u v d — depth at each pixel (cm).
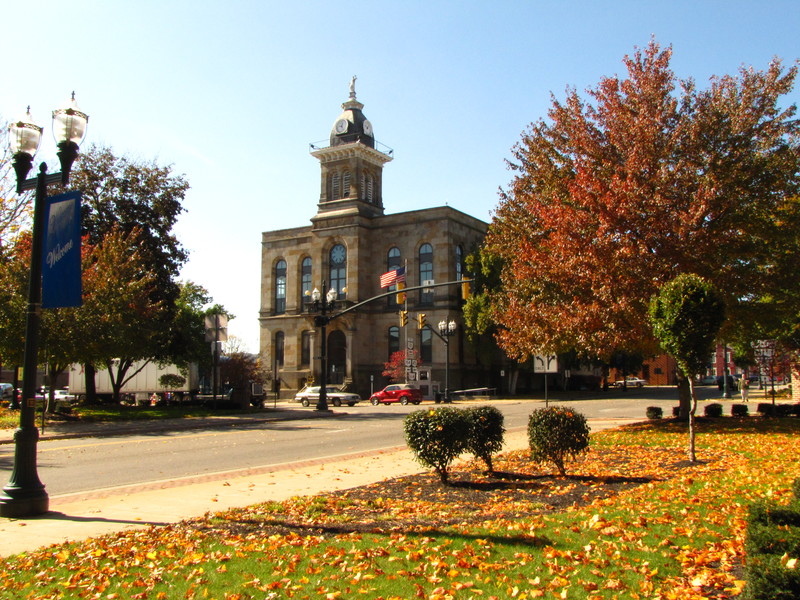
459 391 5956
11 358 2911
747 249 2038
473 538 748
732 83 2164
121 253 3334
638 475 1220
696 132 2044
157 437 2369
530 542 728
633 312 1988
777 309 2122
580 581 597
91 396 4200
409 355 5812
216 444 2108
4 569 700
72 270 1065
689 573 618
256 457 1772
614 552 682
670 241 1952
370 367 6525
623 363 6956
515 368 6231
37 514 1012
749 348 2591
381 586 600
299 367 6844
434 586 599
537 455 1262
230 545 765
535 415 1269
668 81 2191
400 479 1288
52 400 3194
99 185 4091
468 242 6675
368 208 6812
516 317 2394
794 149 2106
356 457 1725
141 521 952
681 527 774
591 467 1348
